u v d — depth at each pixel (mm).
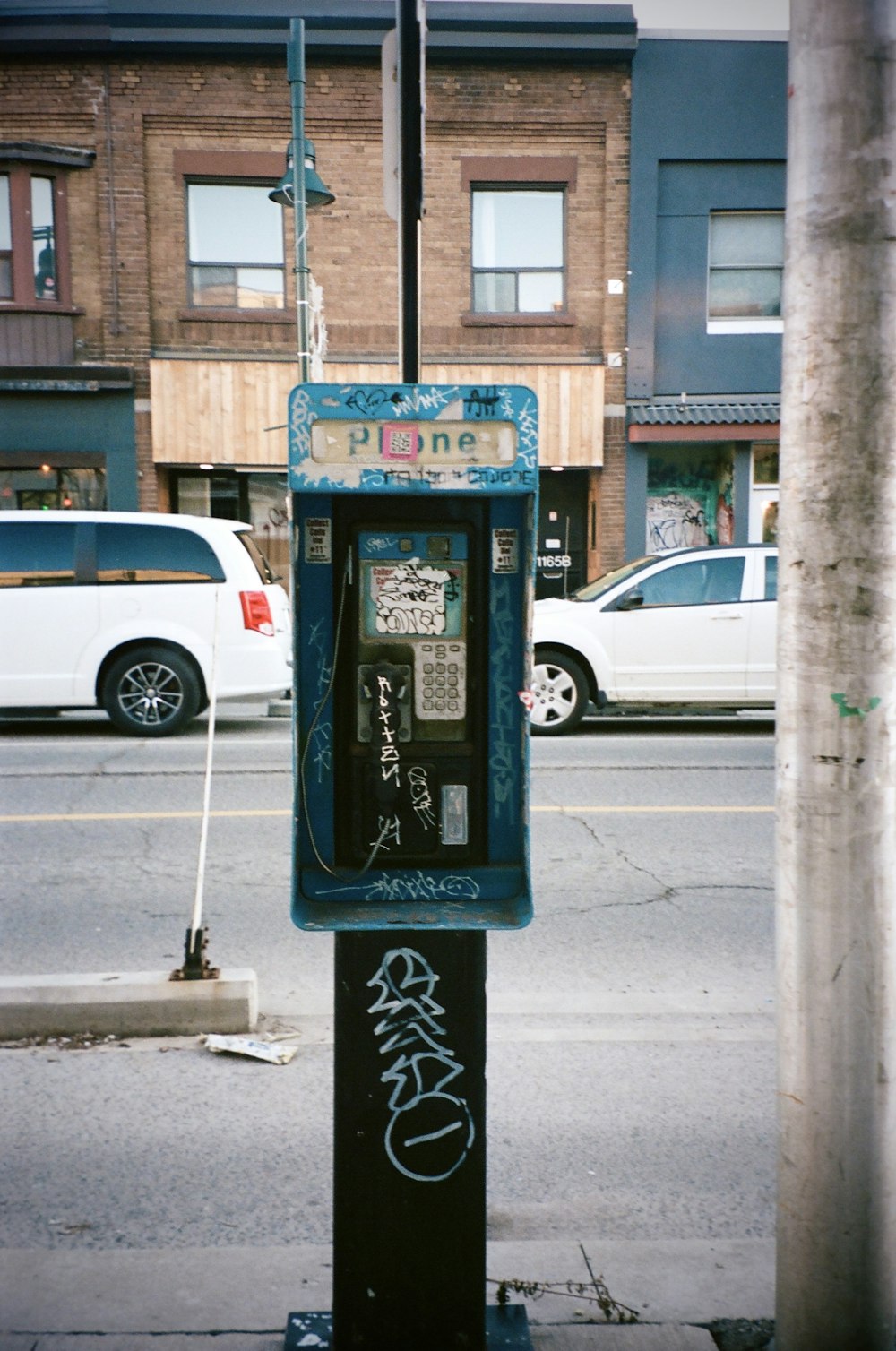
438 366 15664
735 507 15836
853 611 2234
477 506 2764
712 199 15625
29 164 14898
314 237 15461
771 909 6008
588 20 15055
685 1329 2711
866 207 2156
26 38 14766
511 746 2807
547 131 15422
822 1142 2330
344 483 2541
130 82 15031
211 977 4543
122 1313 2742
